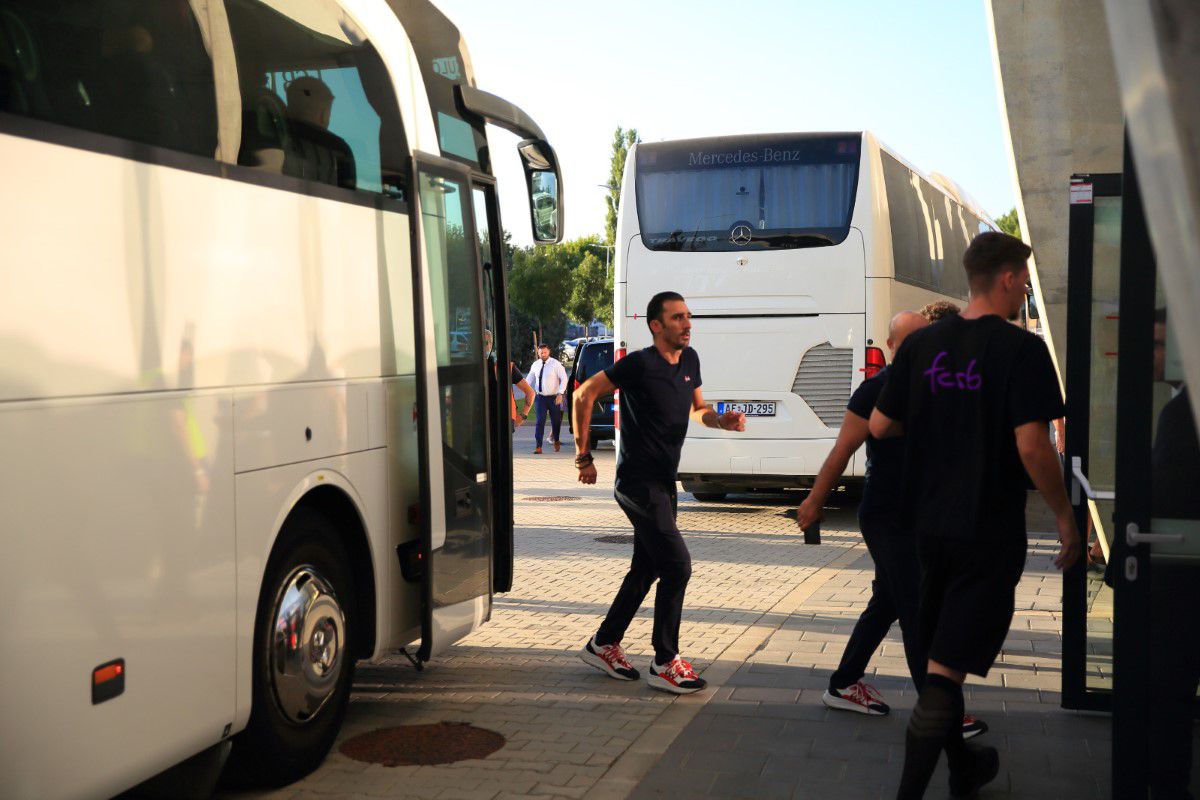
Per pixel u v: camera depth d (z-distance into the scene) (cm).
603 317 9069
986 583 393
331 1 497
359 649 514
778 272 1365
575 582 994
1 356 303
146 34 371
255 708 434
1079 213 549
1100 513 569
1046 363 390
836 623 805
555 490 1827
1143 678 377
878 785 466
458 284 586
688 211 1390
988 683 632
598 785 467
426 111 577
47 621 316
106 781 339
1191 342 98
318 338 466
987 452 391
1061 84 757
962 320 407
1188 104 96
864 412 469
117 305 348
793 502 1650
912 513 411
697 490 1648
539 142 693
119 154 353
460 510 577
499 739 530
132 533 351
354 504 495
